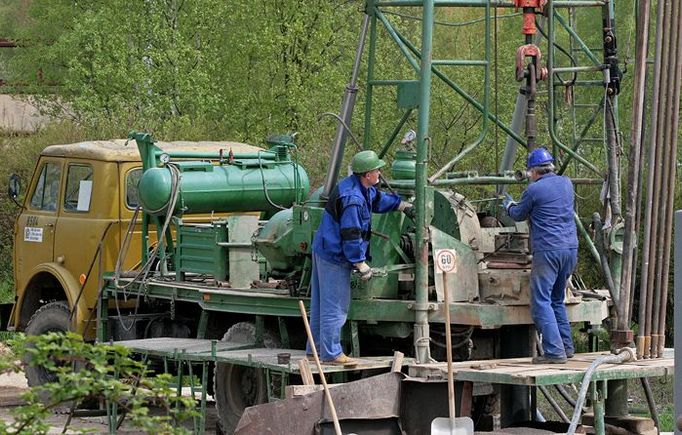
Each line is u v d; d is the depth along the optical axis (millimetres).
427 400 15883
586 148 31906
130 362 10273
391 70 43062
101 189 21562
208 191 20812
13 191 23078
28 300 23156
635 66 16516
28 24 66750
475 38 47625
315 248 16812
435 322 16984
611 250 17406
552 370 15492
